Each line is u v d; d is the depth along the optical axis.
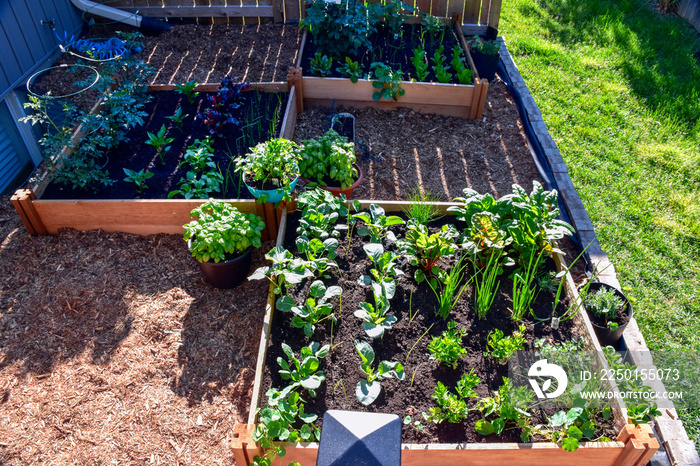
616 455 2.60
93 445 2.89
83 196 4.23
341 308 3.34
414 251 3.45
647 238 4.36
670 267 4.14
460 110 5.59
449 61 6.20
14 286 3.76
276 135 4.98
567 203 4.57
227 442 2.91
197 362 3.30
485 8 7.05
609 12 8.04
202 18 7.21
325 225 3.56
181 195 4.30
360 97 5.57
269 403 2.56
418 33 6.86
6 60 4.91
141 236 4.17
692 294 3.91
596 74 6.57
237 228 3.47
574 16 7.97
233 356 3.34
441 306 3.27
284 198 3.87
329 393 2.89
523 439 2.60
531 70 6.61
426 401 2.86
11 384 3.17
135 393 3.13
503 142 5.32
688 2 7.91
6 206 4.50
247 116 5.24
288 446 2.48
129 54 5.79
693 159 5.20
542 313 3.34
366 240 3.84
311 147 4.05
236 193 4.28
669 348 3.54
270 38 6.85
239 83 5.46
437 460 2.59
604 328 3.27
